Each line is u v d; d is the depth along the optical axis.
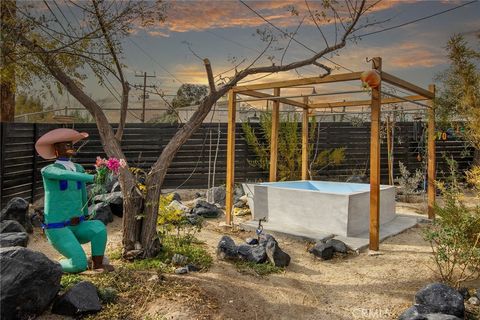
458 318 3.68
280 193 7.88
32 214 7.43
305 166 10.28
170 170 12.83
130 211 5.21
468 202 8.60
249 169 13.45
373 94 6.32
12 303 3.33
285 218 7.79
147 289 4.25
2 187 8.23
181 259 5.14
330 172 13.99
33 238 6.37
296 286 4.89
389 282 5.07
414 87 7.74
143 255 5.19
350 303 4.47
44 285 3.58
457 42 7.37
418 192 12.08
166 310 3.84
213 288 4.46
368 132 14.35
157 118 13.70
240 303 4.24
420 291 4.20
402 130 14.31
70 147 4.79
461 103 7.60
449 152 14.22
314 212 7.39
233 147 7.95
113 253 5.46
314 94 7.22
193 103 6.98
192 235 6.49
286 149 12.99
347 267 5.66
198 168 13.05
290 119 13.33
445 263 5.67
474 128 7.61
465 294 4.53
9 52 4.99
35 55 5.12
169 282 4.48
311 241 6.81
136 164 12.52
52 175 4.41
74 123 11.74
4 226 5.91
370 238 6.42
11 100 10.72
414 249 6.52
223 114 15.20
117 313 3.74
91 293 3.82
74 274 4.51
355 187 9.04
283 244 6.75
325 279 5.18
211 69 5.48
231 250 5.59
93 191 4.67
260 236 6.27
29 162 9.38
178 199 10.09
